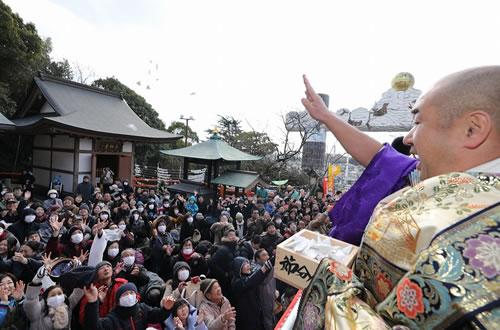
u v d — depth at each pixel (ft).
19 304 9.70
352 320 1.73
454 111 1.95
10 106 65.62
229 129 97.45
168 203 35.47
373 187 3.52
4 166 61.21
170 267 16.96
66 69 90.68
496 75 1.92
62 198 45.85
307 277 3.14
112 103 63.98
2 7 57.11
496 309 1.30
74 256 16.61
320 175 64.39
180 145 103.14
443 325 1.42
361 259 2.24
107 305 11.34
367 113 54.90
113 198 38.04
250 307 13.01
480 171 1.87
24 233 18.63
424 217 1.83
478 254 1.48
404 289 1.64
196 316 11.12
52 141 51.19
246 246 18.35
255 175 45.70
